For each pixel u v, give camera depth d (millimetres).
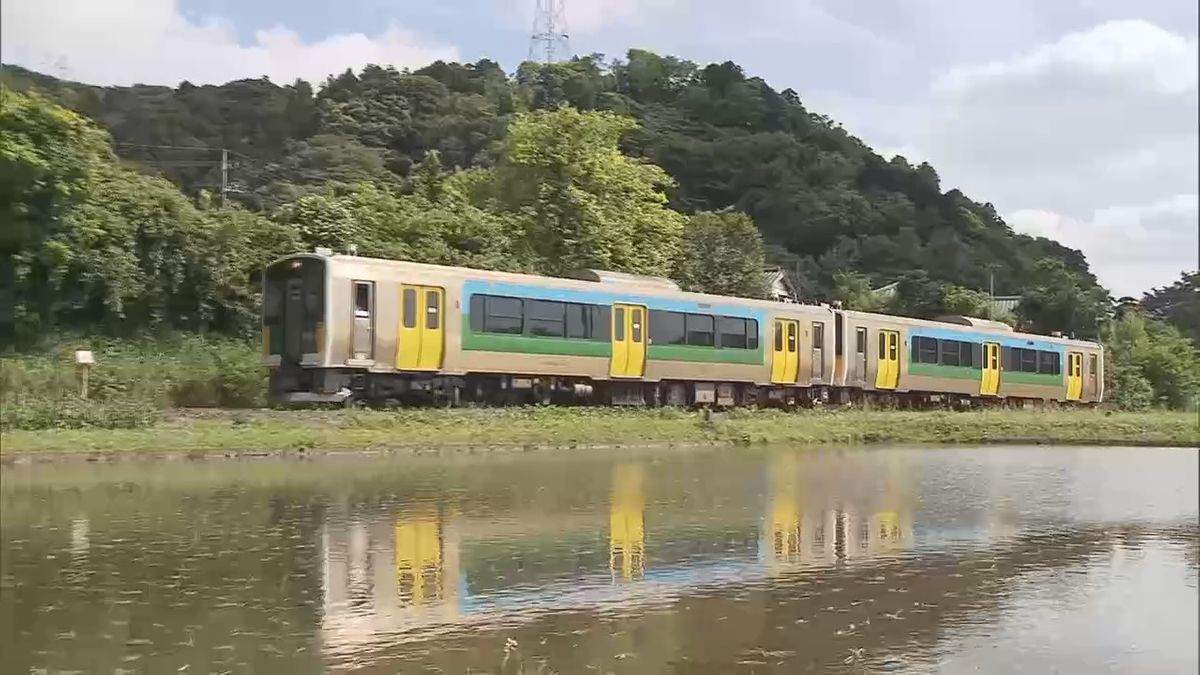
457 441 18625
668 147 83250
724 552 10906
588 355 25688
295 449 17031
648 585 9445
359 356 21328
